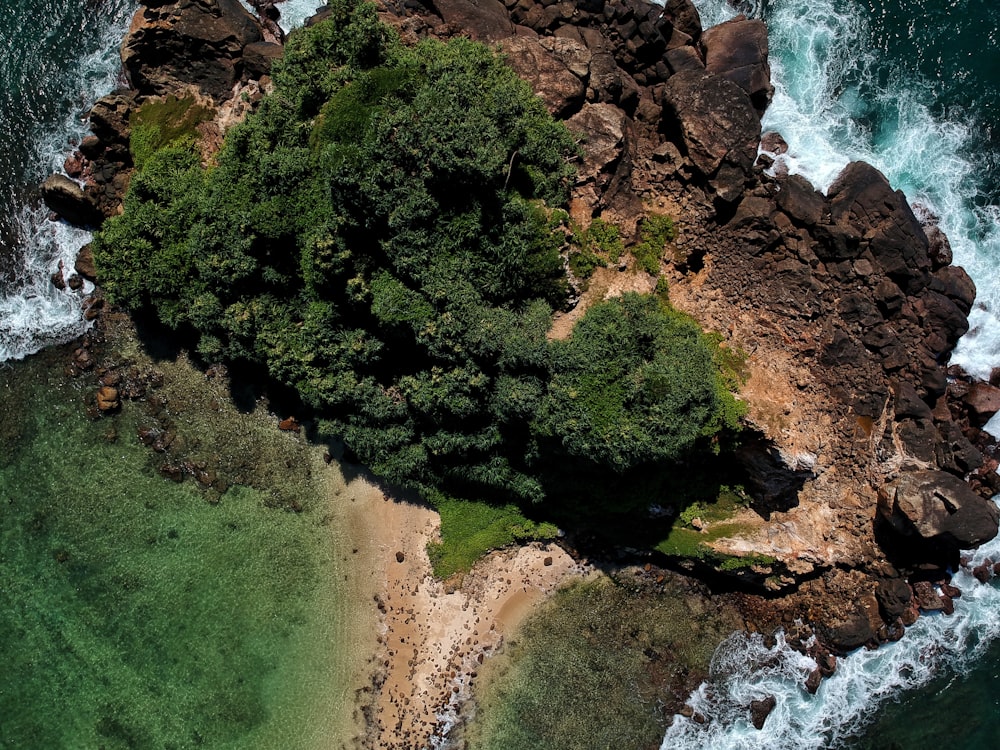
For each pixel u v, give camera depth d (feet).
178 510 127.85
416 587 126.00
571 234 104.88
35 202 130.11
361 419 118.52
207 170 118.52
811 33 127.44
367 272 108.78
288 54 108.78
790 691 123.75
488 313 103.55
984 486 121.08
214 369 127.13
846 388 115.65
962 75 126.93
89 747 127.03
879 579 120.57
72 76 131.64
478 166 97.55
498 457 117.80
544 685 125.08
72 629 128.06
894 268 116.26
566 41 114.32
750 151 113.19
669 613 125.18
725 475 117.50
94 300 128.88
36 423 129.29
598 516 120.98
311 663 126.52
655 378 98.68
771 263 116.78
